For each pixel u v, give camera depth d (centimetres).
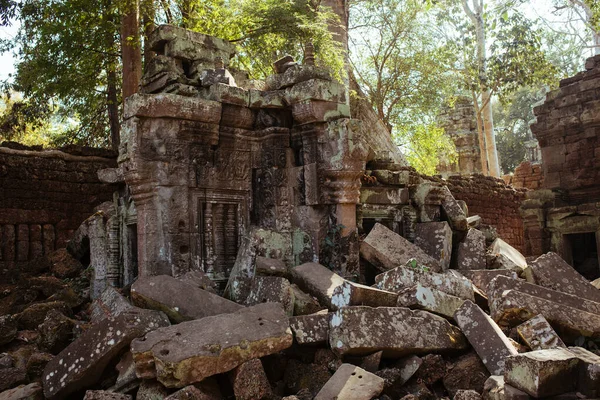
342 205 717
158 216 646
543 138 1526
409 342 481
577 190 1456
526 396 395
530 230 1480
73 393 464
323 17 1523
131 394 450
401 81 2219
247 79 834
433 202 877
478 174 1819
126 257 762
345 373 438
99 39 1373
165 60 771
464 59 2281
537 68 1894
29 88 1411
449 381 477
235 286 610
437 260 784
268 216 722
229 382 450
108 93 1492
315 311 570
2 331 546
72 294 689
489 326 493
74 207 1012
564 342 534
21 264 903
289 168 735
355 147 709
